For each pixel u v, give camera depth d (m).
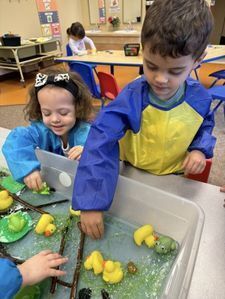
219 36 5.24
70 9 4.98
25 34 4.28
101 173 0.52
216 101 2.72
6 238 0.58
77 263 0.52
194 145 0.65
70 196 0.70
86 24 5.31
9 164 0.72
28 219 0.63
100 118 0.57
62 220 0.62
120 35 4.59
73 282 0.49
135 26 4.79
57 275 0.48
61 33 4.89
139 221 0.59
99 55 2.82
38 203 0.68
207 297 0.39
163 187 0.62
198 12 0.44
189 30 0.43
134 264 0.51
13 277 0.43
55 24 4.72
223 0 4.92
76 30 3.27
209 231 0.49
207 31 0.46
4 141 0.81
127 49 2.69
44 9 4.46
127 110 0.58
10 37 3.46
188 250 0.43
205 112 0.63
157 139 0.63
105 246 0.55
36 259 0.48
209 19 0.46
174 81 0.48
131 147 0.67
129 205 0.58
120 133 0.57
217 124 2.29
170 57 0.44
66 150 0.88
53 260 0.49
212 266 0.43
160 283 0.47
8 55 3.62
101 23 5.10
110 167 0.55
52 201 0.68
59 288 0.49
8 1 3.90
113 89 2.04
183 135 0.63
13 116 2.60
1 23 3.87
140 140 0.64
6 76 4.02
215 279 0.41
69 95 0.80
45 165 0.72
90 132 0.57
